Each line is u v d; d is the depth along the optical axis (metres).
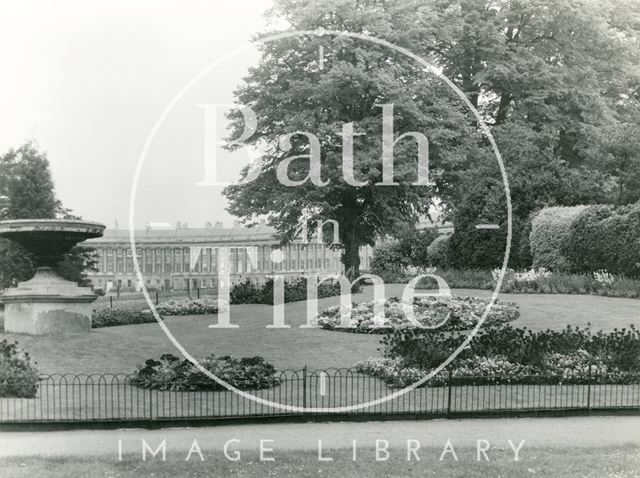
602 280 31.55
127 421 14.77
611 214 33.34
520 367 19.06
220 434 14.34
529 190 39.59
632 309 27.16
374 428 15.01
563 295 31.23
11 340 22.28
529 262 38.16
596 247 33.31
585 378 18.98
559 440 14.16
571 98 46.16
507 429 15.02
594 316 26.20
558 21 46.88
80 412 15.26
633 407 16.44
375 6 37.91
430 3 40.50
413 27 36.72
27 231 22.73
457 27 41.75
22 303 23.39
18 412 15.45
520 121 43.69
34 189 43.22
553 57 48.81
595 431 14.90
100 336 23.44
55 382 18.52
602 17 47.34
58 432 14.36
